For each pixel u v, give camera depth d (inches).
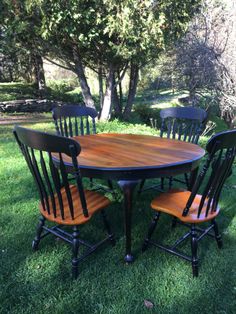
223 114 276.4
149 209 99.5
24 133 58.7
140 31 188.9
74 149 56.4
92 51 234.4
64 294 61.5
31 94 446.3
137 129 230.2
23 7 186.1
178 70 284.7
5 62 512.4
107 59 234.4
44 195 67.8
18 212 94.7
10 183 117.4
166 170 66.7
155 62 282.8
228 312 57.9
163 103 370.3
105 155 73.9
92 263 71.1
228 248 78.1
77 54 232.2
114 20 182.9
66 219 65.2
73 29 187.2
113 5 179.3
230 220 92.9
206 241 81.0
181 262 72.1
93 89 452.4
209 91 275.4
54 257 73.0
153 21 186.9
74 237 66.4
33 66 485.1
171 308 58.7
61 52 224.4
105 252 75.4
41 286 63.5
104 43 212.8
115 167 63.9
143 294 62.0
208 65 258.8
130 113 296.0
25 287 63.0
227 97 254.1
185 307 58.9
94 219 91.0
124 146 84.5
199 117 108.3
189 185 91.8
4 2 183.8
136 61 226.1
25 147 63.1
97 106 334.6
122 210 97.7
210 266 70.8
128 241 69.9
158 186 117.5
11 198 104.5
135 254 74.9
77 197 75.5
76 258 65.9
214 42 260.2
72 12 179.6
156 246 74.4
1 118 301.6
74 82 568.4
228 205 103.3
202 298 61.2
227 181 125.9
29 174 126.7
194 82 273.3
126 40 199.8
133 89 286.7
